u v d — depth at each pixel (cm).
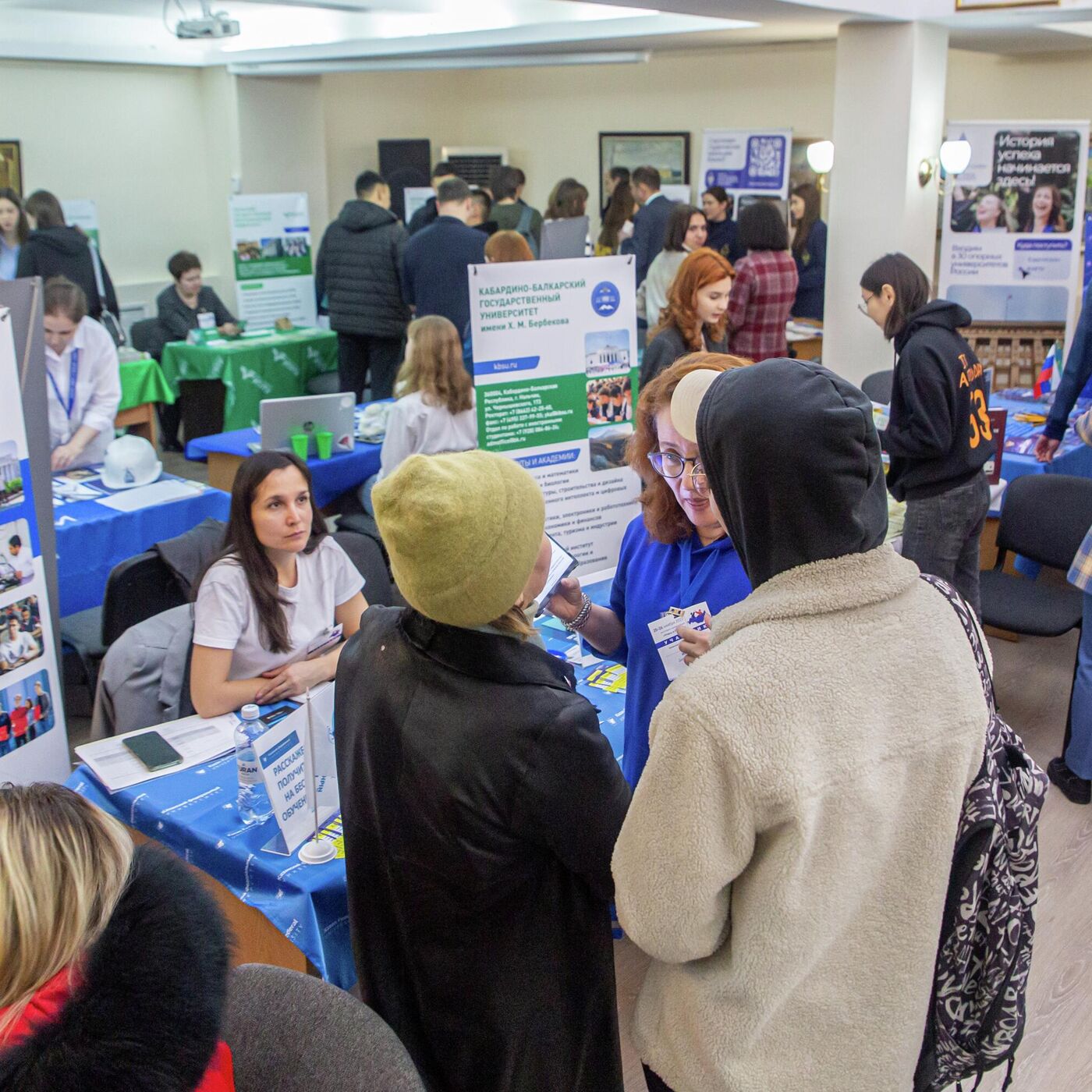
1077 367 387
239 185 952
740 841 98
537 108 1089
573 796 125
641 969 256
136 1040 83
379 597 298
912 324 334
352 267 683
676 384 171
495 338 259
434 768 126
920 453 334
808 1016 106
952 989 114
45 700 249
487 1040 138
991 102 821
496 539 121
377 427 483
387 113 1100
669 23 668
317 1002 121
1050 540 356
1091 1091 221
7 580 234
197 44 920
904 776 101
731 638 101
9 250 654
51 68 849
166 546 296
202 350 705
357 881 142
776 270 548
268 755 182
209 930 93
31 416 250
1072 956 259
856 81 583
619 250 866
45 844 91
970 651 106
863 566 100
